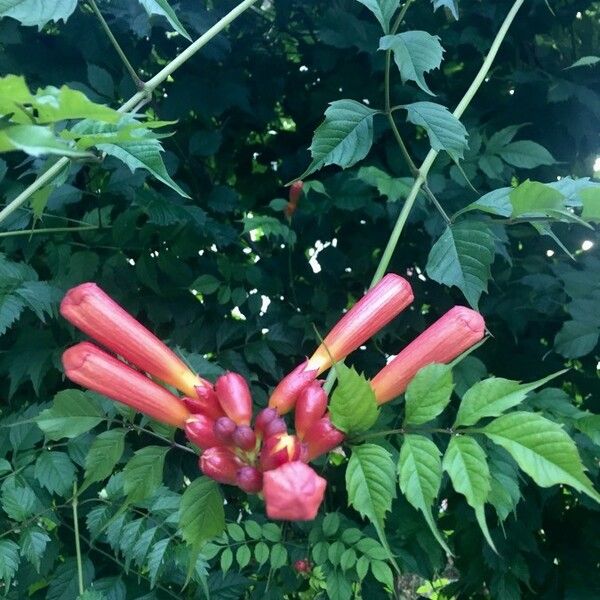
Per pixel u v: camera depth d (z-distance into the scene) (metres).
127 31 0.55
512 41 0.62
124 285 0.53
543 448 0.22
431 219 0.54
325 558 0.49
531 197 0.30
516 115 0.62
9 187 0.52
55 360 0.50
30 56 0.55
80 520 0.53
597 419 0.47
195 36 0.56
